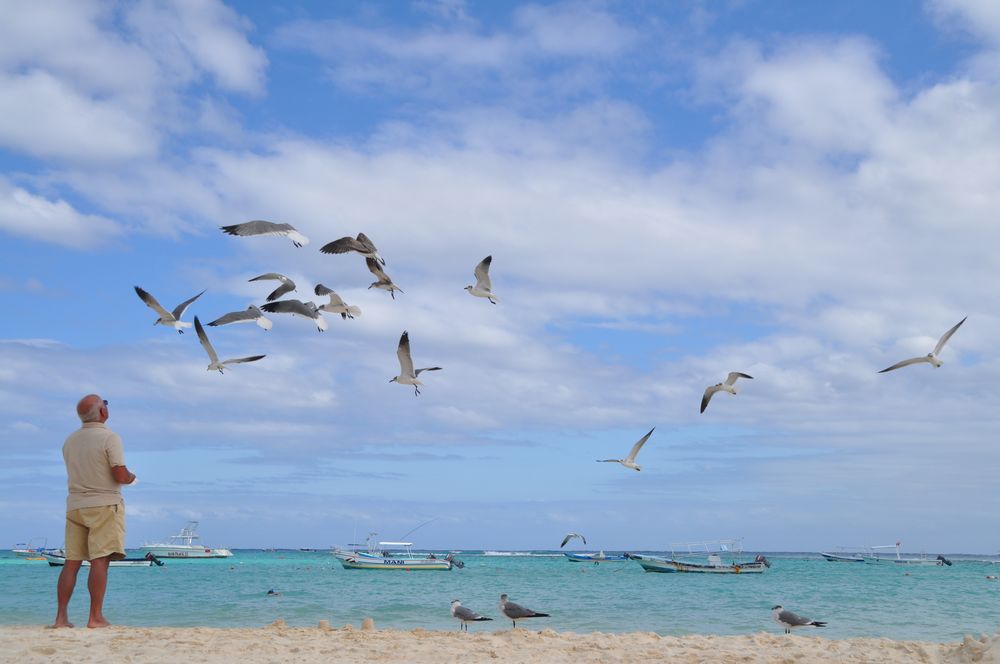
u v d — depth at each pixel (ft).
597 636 51.21
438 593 154.61
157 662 34.14
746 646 46.78
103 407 43.78
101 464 42.91
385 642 43.83
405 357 79.05
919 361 73.72
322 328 70.59
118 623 88.89
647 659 39.42
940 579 265.75
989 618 105.09
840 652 44.62
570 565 431.43
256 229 59.77
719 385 85.66
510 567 373.61
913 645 47.47
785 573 318.04
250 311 68.90
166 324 69.41
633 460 85.25
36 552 370.32
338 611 106.93
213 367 69.26
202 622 91.56
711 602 136.46
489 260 85.10
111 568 294.05
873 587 195.21
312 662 35.73
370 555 283.38
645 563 274.57
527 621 95.66
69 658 34.45
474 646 42.96
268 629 51.52
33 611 99.91
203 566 327.47
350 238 69.36
